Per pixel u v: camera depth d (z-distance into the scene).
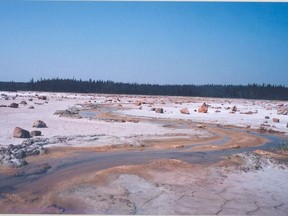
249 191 10.26
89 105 53.81
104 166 13.41
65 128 23.16
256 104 73.06
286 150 18.05
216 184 10.84
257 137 24.02
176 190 10.10
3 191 10.15
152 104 60.44
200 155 16.44
